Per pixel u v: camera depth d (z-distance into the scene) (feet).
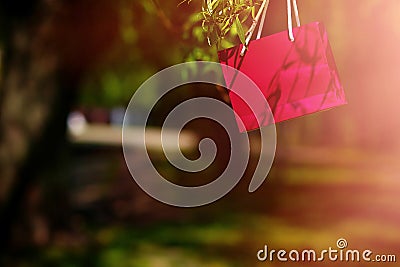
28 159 26.91
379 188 63.00
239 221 47.75
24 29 25.14
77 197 52.75
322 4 14.75
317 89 7.30
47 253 38.65
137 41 28.02
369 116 64.13
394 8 13.10
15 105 26.48
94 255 38.50
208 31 8.48
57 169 40.14
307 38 7.30
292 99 7.34
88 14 24.44
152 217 49.03
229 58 7.48
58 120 27.76
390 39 15.62
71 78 26.76
